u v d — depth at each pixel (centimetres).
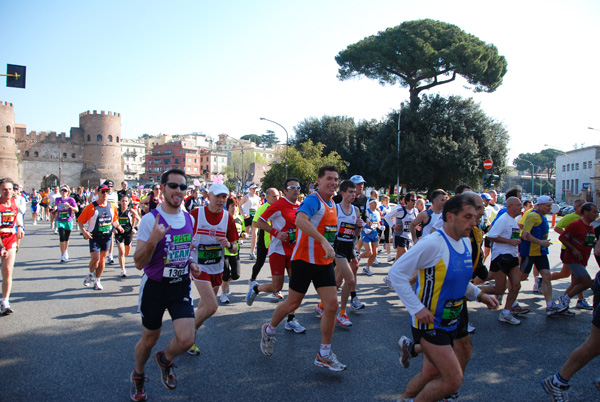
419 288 305
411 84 3772
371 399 364
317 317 613
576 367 351
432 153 3347
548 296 640
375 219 960
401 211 891
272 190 856
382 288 808
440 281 294
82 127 8900
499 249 589
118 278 854
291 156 4166
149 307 342
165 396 364
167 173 354
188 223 363
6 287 596
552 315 634
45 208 2586
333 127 4931
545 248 651
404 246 887
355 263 639
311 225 411
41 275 875
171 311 348
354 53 3625
